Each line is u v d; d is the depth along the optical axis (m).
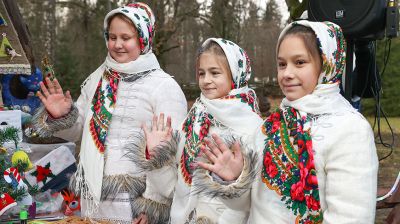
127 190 2.49
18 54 3.11
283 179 1.68
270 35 15.35
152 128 2.25
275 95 14.73
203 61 2.24
